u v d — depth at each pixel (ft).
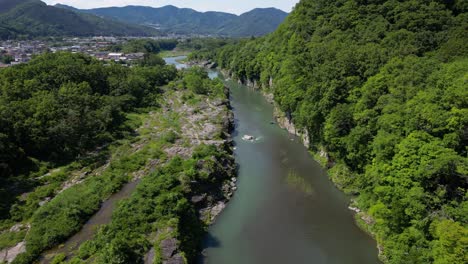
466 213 89.61
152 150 199.52
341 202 155.94
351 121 164.04
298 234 134.72
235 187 173.27
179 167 164.96
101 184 158.10
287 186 173.88
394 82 147.74
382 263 115.44
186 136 225.76
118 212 128.77
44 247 116.57
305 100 205.57
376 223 128.06
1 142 159.12
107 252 103.96
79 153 194.59
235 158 208.74
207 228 140.97
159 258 107.45
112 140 217.97
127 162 182.80
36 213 133.59
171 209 129.80
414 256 96.37
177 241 116.26
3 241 119.34
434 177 102.27
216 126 247.09
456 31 184.44
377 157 128.36
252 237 134.31
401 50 178.29
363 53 184.34
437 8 218.18
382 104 142.20
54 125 189.37
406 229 106.01
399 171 110.52
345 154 170.19
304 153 214.90
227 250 127.13
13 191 151.33
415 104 121.80
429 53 177.78
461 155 104.32
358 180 154.30
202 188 159.53
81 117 210.38
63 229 123.95
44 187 155.94
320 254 122.93
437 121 108.68
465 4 217.97
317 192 166.50
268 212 151.23
